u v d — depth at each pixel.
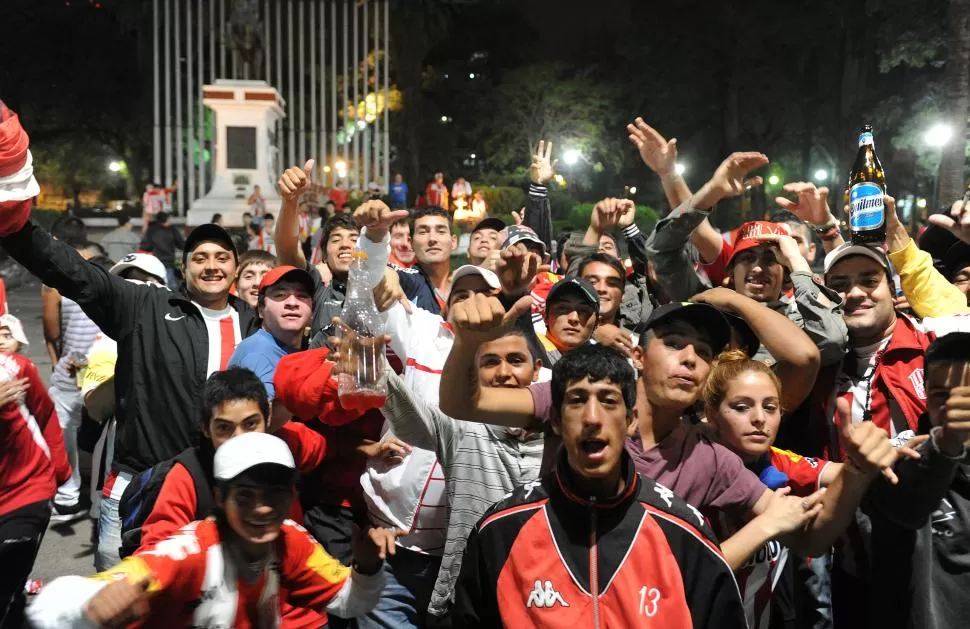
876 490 3.03
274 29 40.72
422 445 3.53
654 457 3.04
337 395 3.54
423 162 53.03
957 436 2.85
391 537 3.05
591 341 4.32
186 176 36.94
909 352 3.81
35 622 2.37
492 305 2.64
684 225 4.14
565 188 47.56
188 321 4.31
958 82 24.78
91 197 68.88
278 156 32.19
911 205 46.12
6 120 3.43
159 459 4.18
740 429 3.26
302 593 3.01
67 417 6.94
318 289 5.51
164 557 2.61
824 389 3.92
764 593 3.39
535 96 54.28
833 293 3.87
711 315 3.00
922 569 3.19
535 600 2.50
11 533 4.17
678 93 52.66
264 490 2.67
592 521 2.53
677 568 2.49
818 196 4.65
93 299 4.20
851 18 44.03
